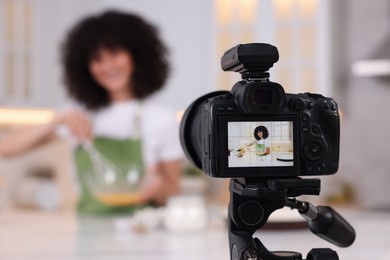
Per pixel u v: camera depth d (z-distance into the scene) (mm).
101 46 3139
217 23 3715
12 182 3723
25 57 3473
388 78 3568
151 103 3303
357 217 2471
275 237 1863
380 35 3584
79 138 3102
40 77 3555
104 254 1636
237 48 826
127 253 1648
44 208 3555
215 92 935
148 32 3229
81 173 3117
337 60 3668
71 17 3662
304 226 1968
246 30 3729
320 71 3590
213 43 3680
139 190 2443
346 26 3643
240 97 811
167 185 3199
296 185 820
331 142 854
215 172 812
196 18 3693
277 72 3705
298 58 3662
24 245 1795
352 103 3645
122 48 3156
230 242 879
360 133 3623
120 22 3168
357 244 1765
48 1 3568
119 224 2086
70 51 3213
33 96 3525
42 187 3592
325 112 848
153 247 1749
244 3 3725
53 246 1775
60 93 3617
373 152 3590
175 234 2010
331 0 3613
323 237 965
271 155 828
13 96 3393
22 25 3445
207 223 2219
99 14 3195
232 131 815
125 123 3252
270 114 822
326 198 3527
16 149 3127
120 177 2400
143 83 3244
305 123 838
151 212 2180
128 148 3150
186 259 1556
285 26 3680
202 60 3697
